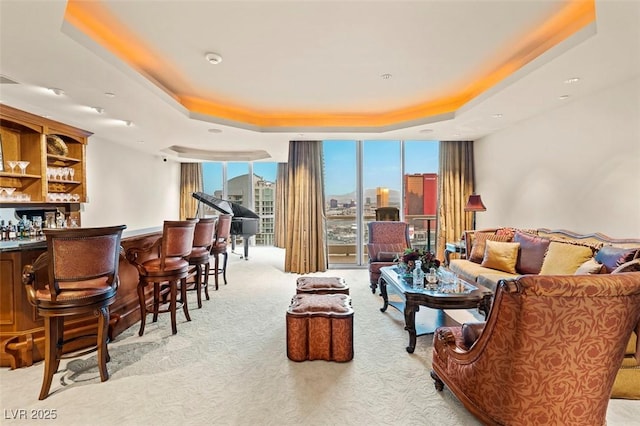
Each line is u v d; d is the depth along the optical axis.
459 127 4.86
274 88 3.77
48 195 4.29
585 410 1.45
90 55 2.34
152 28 2.43
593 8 2.23
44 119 4.14
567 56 2.49
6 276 2.46
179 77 3.40
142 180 6.86
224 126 4.56
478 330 1.91
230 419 1.85
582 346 1.37
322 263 5.89
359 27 2.43
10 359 2.43
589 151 3.47
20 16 1.84
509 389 1.48
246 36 2.55
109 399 2.05
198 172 8.97
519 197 4.67
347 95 4.05
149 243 3.46
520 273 3.82
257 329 3.20
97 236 2.12
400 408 1.95
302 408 1.95
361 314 3.68
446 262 5.48
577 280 1.29
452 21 2.37
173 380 2.27
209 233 3.97
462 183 5.96
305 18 2.30
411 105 4.51
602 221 3.34
